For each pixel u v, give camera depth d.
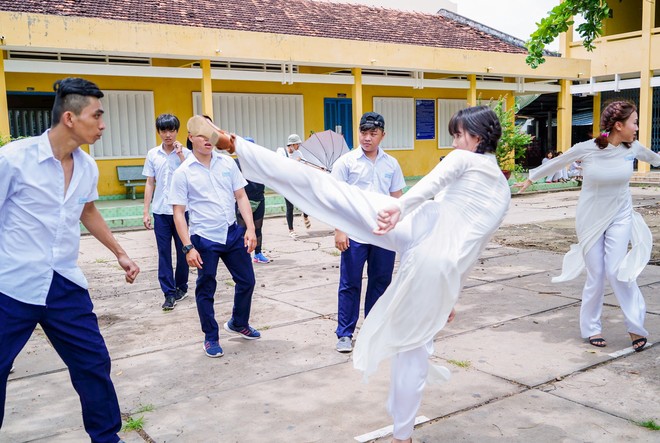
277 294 6.86
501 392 3.96
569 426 3.46
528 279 7.21
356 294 4.87
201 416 3.75
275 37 14.78
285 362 4.66
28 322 2.90
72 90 2.83
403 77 17.89
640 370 4.28
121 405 3.95
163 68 13.87
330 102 18.67
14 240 2.87
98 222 3.31
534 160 27.91
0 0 12.98
